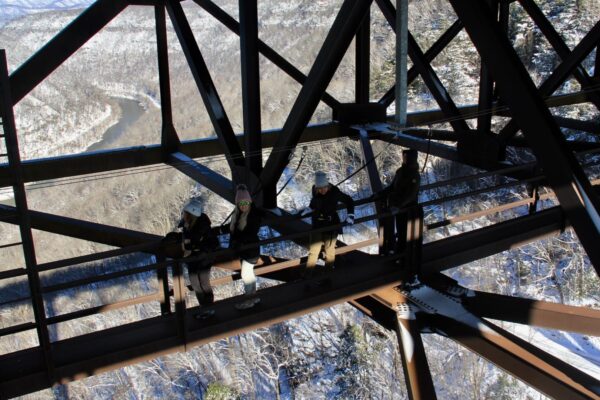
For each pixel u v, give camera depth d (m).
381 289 6.00
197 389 30.02
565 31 43.28
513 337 5.18
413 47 10.05
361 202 6.11
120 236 7.85
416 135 11.55
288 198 42.22
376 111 10.71
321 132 10.47
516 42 46.00
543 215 7.57
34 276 4.35
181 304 4.91
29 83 7.10
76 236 7.82
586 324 5.59
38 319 4.43
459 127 9.72
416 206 5.98
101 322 33.84
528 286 32.06
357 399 27.50
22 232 4.26
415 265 6.14
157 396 30.03
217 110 8.38
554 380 4.60
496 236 6.96
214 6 9.05
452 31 10.57
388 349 29.34
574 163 5.23
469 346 5.33
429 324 5.79
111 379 30.81
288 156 7.48
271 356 30.73
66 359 4.66
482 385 26.69
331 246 5.89
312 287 5.82
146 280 36.97
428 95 45.12
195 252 5.17
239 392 29.03
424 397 5.11
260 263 7.17
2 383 4.37
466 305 5.89
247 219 5.27
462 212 37.97
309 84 7.00
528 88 5.13
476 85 44.28
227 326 5.20
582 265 30.98
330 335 31.11
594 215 5.16
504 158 9.09
